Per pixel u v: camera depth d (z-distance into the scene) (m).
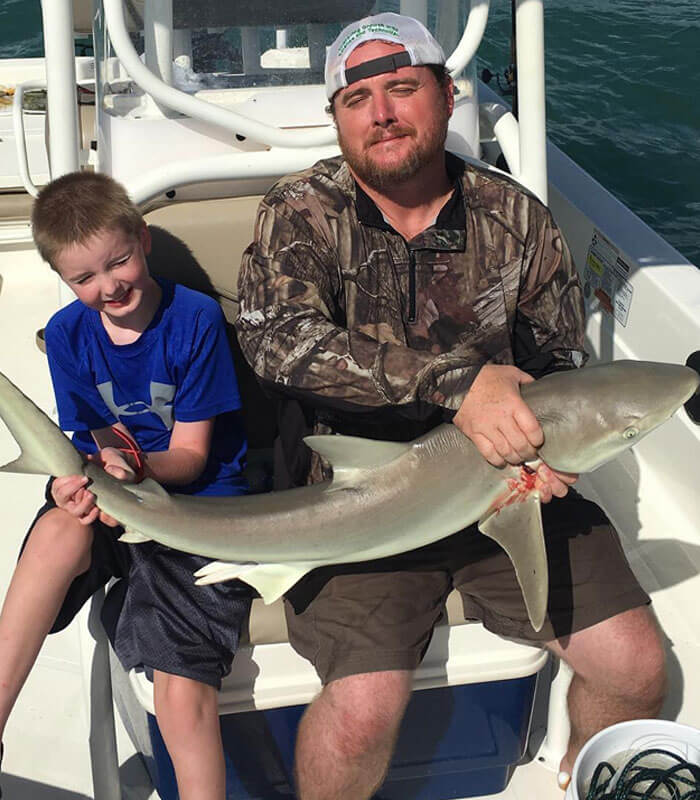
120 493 1.80
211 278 2.32
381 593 1.90
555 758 2.25
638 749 1.87
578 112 6.14
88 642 2.05
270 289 1.93
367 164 1.94
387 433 1.99
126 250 1.92
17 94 3.20
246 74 2.37
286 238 1.98
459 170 2.07
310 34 2.35
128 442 2.00
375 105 1.90
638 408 1.62
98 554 1.95
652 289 2.80
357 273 2.01
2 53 7.35
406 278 2.03
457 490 1.71
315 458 2.03
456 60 2.39
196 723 1.81
